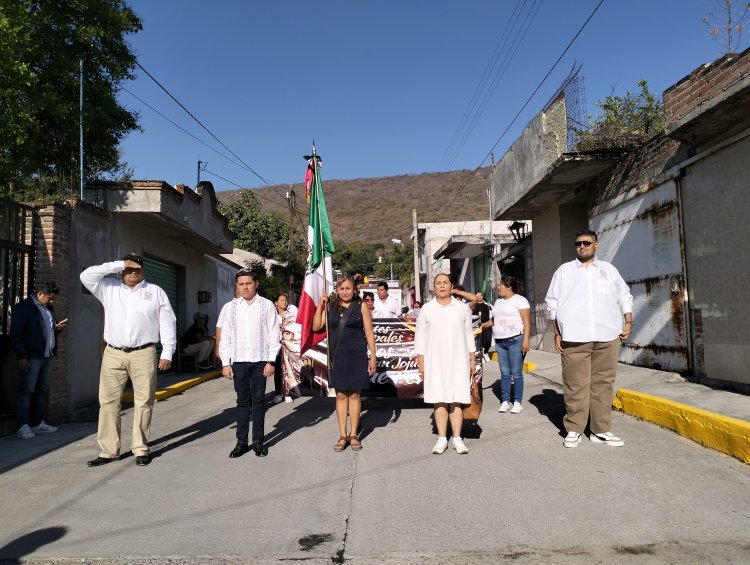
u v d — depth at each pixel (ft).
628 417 24.22
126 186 35.42
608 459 18.20
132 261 20.12
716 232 26.16
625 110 37.09
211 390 38.63
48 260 27.37
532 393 31.65
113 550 12.60
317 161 23.67
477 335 25.82
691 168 27.99
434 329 19.79
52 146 40.11
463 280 103.65
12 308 24.38
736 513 13.55
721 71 23.29
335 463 18.89
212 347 48.16
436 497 15.33
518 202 47.75
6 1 30.94
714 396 23.12
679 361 29.17
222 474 18.07
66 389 28.45
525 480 16.46
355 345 20.44
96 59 42.24
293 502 15.34
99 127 43.01
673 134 25.79
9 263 25.26
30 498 16.08
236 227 112.98
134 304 19.90
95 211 32.55
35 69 37.93
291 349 27.99
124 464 19.51
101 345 33.32
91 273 19.84
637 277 33.68
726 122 24.12
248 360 20.34
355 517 14.15
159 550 12.58
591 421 20.08
